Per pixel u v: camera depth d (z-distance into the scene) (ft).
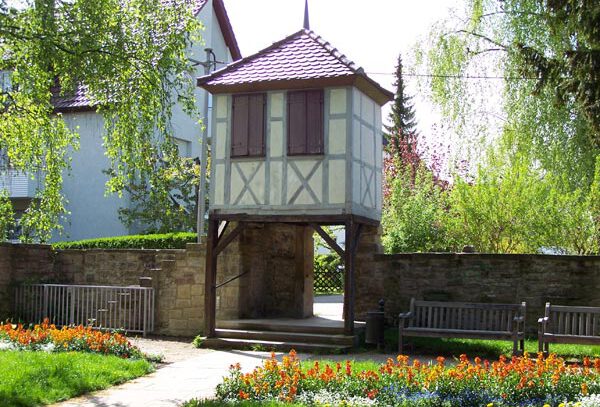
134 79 37.52
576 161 59.06
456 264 48.83
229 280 49.01
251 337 45.55
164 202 43.60
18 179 76.89
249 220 46.09
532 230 54.19
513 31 62.44
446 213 60.75
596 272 45.47
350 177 44.24
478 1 63.57
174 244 63.26
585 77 45.62
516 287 47.14
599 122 45.88
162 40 37.99
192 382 32.35
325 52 46.68
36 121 40.47
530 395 25.61
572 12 47.34
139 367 34.63
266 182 45.85
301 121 45.52
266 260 54.24
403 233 59.93
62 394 28.35
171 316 49.34
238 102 47.06
